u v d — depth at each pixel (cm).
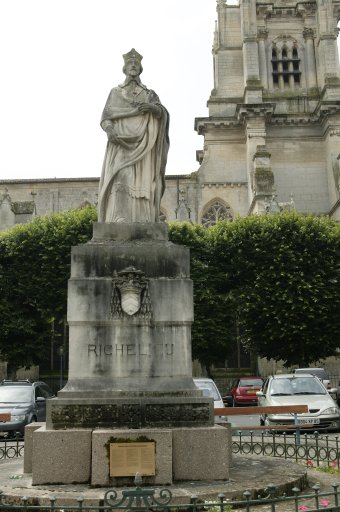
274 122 5641
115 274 986
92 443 852
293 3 6019
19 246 3922
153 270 995
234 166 5612
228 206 5550
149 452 852
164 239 1041
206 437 881
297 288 3634
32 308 3956
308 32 5931
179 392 938
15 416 2073
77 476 860
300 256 3759
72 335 954
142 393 932
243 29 5759
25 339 3941
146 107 1087
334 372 4366
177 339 968
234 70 5903
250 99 5544
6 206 5081
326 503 795
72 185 5834
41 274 3881
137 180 1078
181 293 983
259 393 2230
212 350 3912
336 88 5559
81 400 909
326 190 5572
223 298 3853
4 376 4469
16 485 859
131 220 1061
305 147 5653
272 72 5884
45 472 860
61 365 4275
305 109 5728
